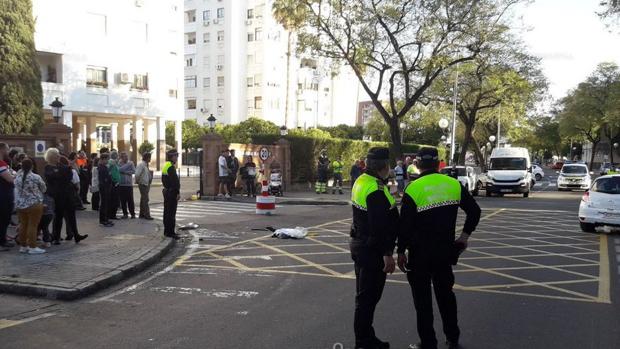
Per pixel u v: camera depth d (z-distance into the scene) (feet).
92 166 55.62
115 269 26.76
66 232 35.86
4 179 31.50
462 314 20.86
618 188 45.29
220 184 72.13
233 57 206.90
